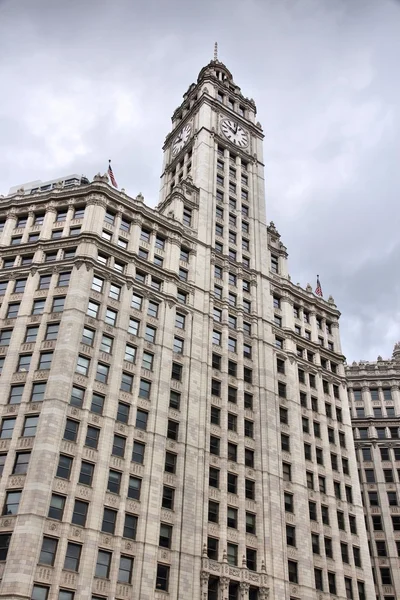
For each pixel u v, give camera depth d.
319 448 81.12
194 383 71.88
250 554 65.69
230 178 98.38
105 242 73.12
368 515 99.38
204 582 59.75
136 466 61.53
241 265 87.88
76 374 62.28
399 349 125.31
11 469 55.78
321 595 68.94
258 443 73.75
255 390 78.12
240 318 82.38
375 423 107.69
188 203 88.81
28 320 66.69
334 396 88.44
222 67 118.31
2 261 73.25
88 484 57.38
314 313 94.06
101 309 68.25
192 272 81.31
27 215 77.31
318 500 75.88
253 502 69.31
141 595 55.09
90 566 53.41
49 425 57.47
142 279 75.12
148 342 70.44
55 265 70.31
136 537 57.81
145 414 65.62
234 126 106.50
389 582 93.38
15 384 61.75
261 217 97.38
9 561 50.16
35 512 52.53
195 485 64.81
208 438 69.38
